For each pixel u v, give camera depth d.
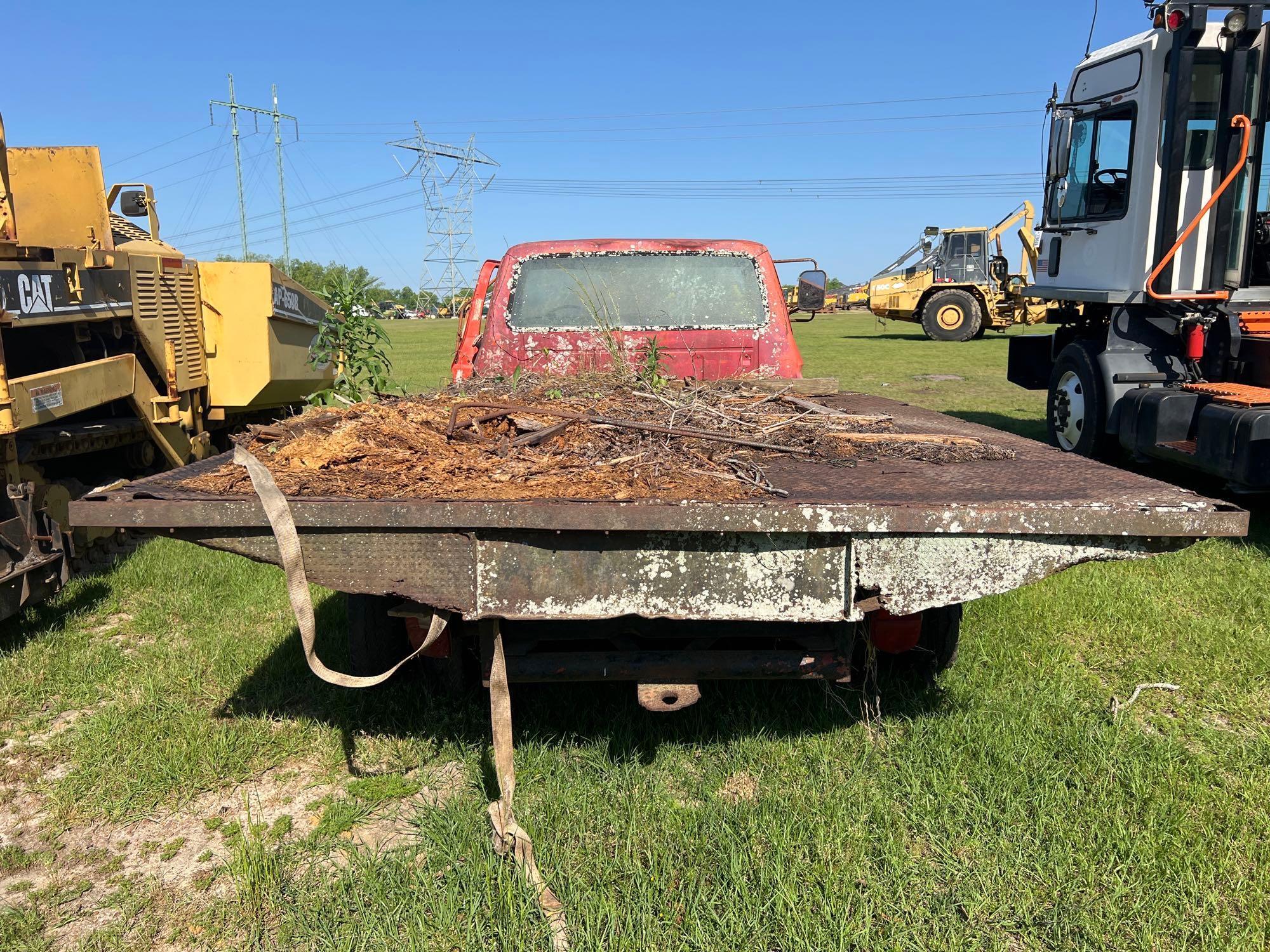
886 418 3.79
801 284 5.63
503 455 3.01
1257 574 5.02
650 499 2.43
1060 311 8.77
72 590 5.08
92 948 2.29
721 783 2.96
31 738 3.50
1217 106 6.63
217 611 4.74
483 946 2.22
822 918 2.30
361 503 2.39
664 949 2.21
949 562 2.43
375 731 3.39
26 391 4.57
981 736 3.19
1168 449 6.32
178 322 6.59
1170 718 3.47
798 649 3.04
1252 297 6.79
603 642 3.12
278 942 2.28
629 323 5.01
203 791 3.06
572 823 2.71
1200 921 2.30
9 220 4.78
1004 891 2.41
